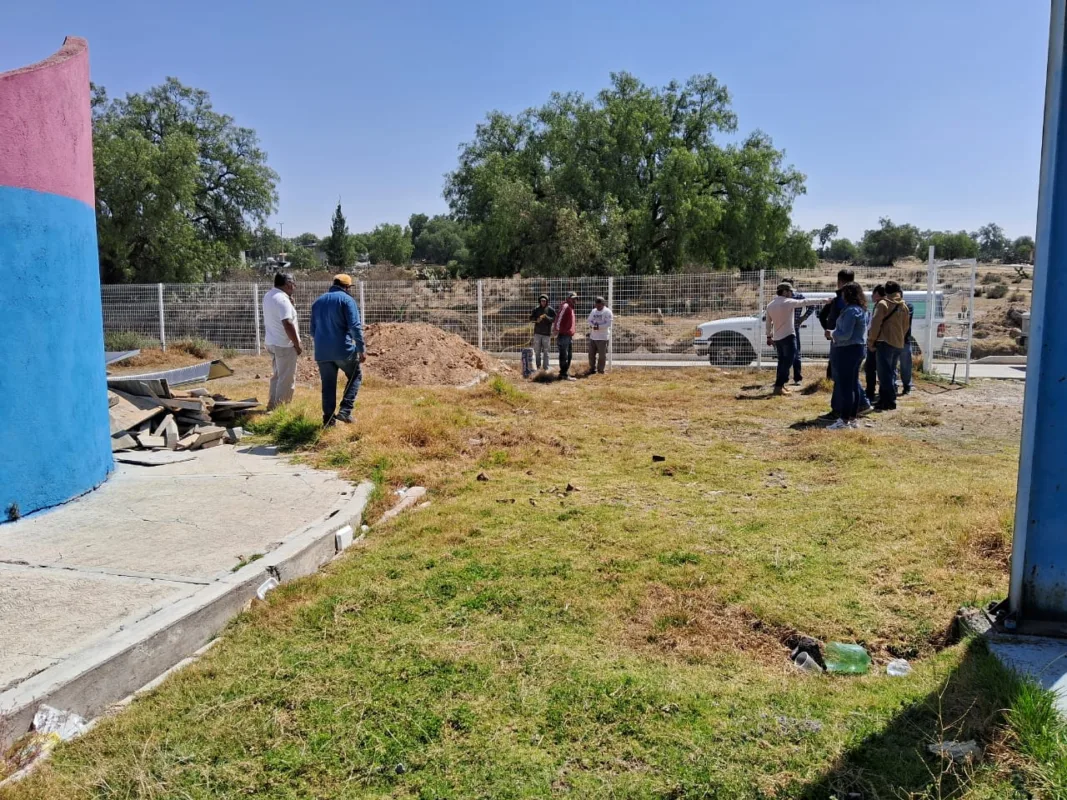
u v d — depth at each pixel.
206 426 7.82
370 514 5.49
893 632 3.57
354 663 3.23
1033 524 3.17
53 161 5.25
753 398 11.72
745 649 3.50
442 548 4.75
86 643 3.12
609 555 4.57
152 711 2.87
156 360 17.70
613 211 34.75
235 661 3.25
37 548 4.38
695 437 8.74
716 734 2.65
